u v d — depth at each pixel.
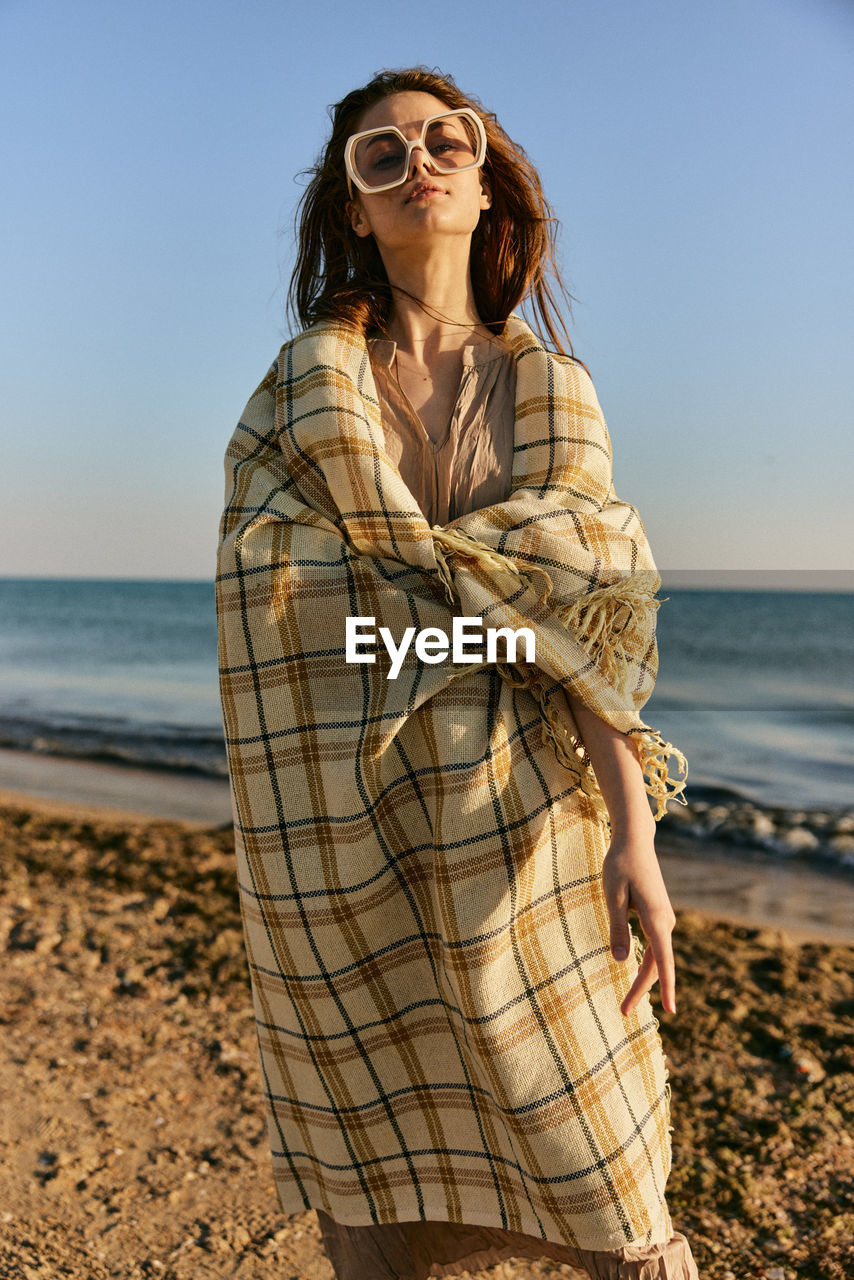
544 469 1.64
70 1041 3.84
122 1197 2.86
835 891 6.26
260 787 1.58
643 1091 1.56
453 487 1.64
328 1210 1.71
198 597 55.12
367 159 1.68
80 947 4.82
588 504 1.64
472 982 1.46
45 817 8.27
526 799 1.50
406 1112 1.64
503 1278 2.53
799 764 10.44
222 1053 3.74
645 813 1.46
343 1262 1.74
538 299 1.97
